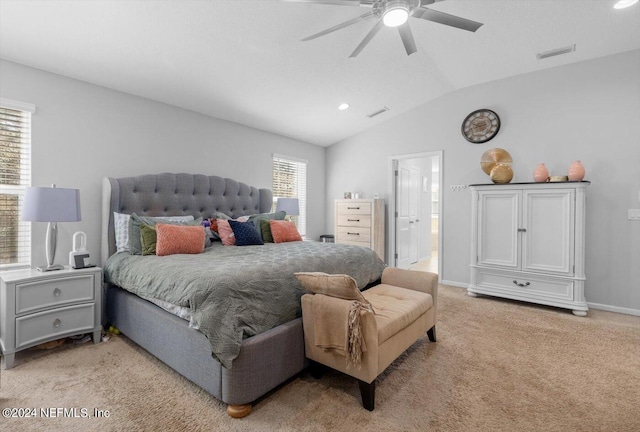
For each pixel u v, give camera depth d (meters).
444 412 1.64
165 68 2.91
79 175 2.88
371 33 2.27
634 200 3.19
